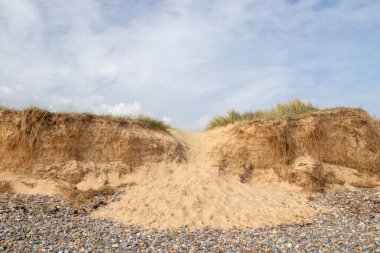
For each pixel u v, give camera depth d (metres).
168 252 6.77
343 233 7.84
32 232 7.54
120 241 7.32
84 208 9.54
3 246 6.68
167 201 9.66
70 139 11.52
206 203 9.66
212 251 6.86
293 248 6.98
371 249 6.70
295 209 9.80
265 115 14.06
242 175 12.03
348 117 13.55
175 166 12.08
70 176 11.02
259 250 6.91
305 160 12.48
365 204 10.28
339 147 13.06
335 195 11.30
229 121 14.49
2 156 11.03
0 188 10.23
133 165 11.78
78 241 7.19
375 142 13.62
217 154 12.50
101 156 11.72
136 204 9.57
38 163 11.12
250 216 9.17
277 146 12.50
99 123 12.08
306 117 13.20
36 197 9.97
